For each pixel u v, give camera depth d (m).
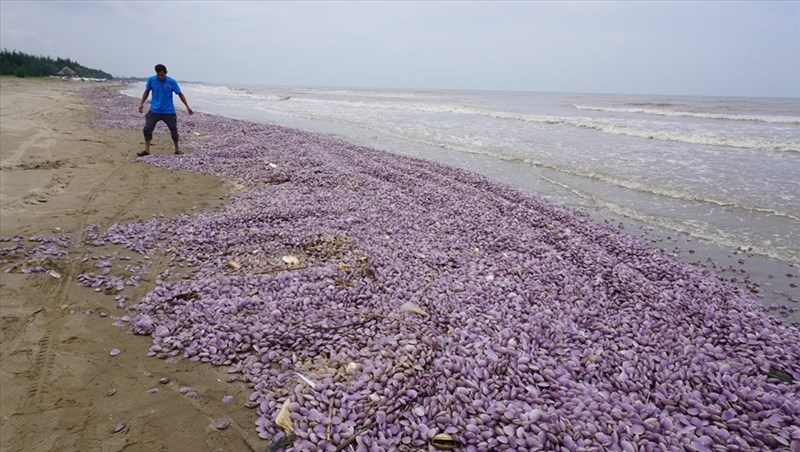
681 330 5.45
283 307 5.72
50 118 22.72
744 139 19.64
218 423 3.94
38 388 4.20
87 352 4.78
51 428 3.75
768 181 12.84
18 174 11.34
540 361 4.75
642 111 39.59
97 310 5.60
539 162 16.12
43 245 7.30
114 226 8.30
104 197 10.07
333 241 8.02
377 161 15.15
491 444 3.66
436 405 4.13
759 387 4.34
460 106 46.94
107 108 30.94
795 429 3.69
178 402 4.16
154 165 13.41
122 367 4.59
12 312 5.39
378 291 6.31
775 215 10.17
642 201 11.59
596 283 6.73
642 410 4.04
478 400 4.12
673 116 34.06
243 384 4.49
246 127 22.78
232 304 5.72
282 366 4.71
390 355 4.77
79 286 6.15
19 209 8.90
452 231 8.95
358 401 4.17
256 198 10.49
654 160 16.11
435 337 5.09
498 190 11.96
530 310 5.82
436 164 14.94
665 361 4.80
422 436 3.81
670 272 7.21
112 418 3.91
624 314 5.86
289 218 9.23
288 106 46.62
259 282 6.39
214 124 23.86
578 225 9.46
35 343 4.86
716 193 11.86
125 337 5.11
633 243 8.62
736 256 8.23
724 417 3.96
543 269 7.16
